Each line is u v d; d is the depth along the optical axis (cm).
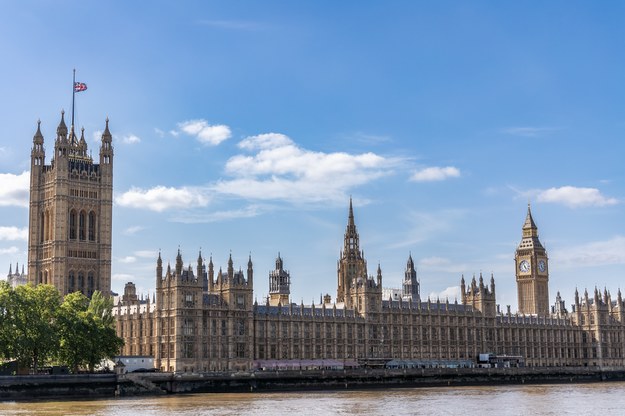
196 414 17338
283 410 18388
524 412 18500
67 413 17338
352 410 18500
